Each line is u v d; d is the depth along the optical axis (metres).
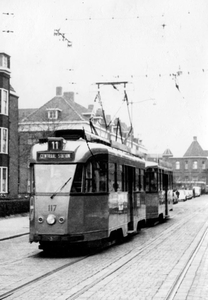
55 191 13.23
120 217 16.45
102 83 23.97
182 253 13.43
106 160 14.90
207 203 57.22
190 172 123.44
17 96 45.25
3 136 39.19
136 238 18.11
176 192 56.28
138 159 19.97
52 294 8.19
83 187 13.42
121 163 16.73
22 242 17.50
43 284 9.16
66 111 57.00
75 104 59.69
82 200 13.37
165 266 11.12
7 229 22.33
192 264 11.31
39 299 7.80
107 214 14.80
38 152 13.66
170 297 7.75
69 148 13.55
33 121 51.56
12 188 44.03
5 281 9.55
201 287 8.55
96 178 14.17
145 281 9.27
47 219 13.11
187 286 8.65
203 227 22.67
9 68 40.00
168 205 28.80
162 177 26.41
